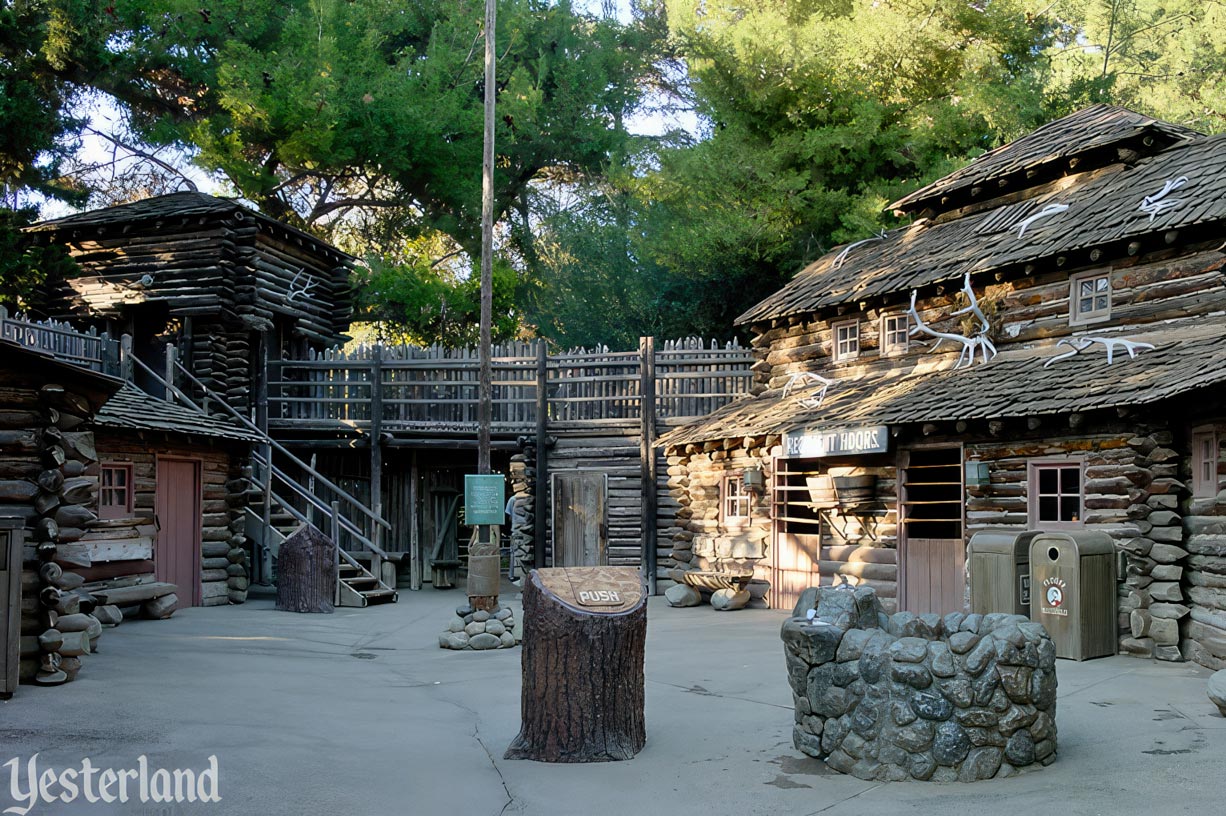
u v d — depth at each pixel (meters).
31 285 22.97
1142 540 11.85
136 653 12.24
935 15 26.89
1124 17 32.59
